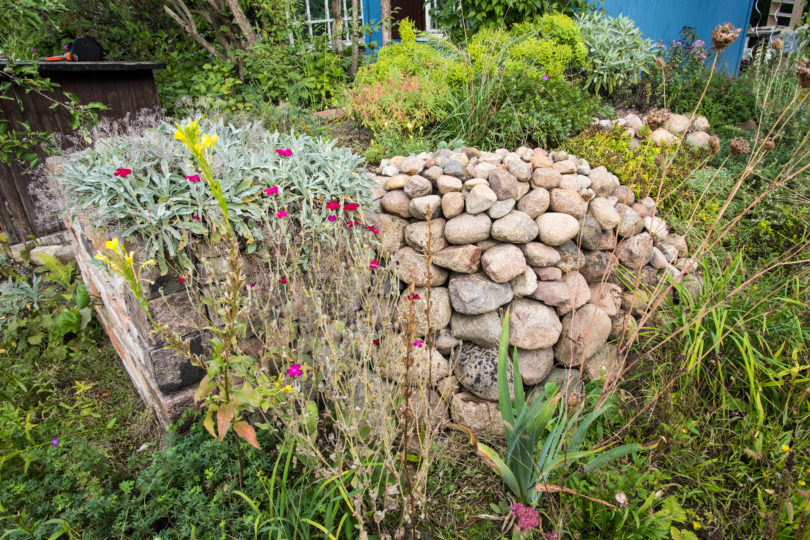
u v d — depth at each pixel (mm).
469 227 2607
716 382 2486
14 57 3723
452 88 4008
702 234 3406
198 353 2477
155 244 2166
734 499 2156
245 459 2285
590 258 2893
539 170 2824
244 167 2432
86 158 2510
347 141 3799
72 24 6594
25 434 2316
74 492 2213
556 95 3893
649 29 6754
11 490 2084
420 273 2729
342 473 1841
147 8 6871
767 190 2299
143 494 2066
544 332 2609
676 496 2146
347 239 2426
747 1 7246
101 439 2590
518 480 2057
